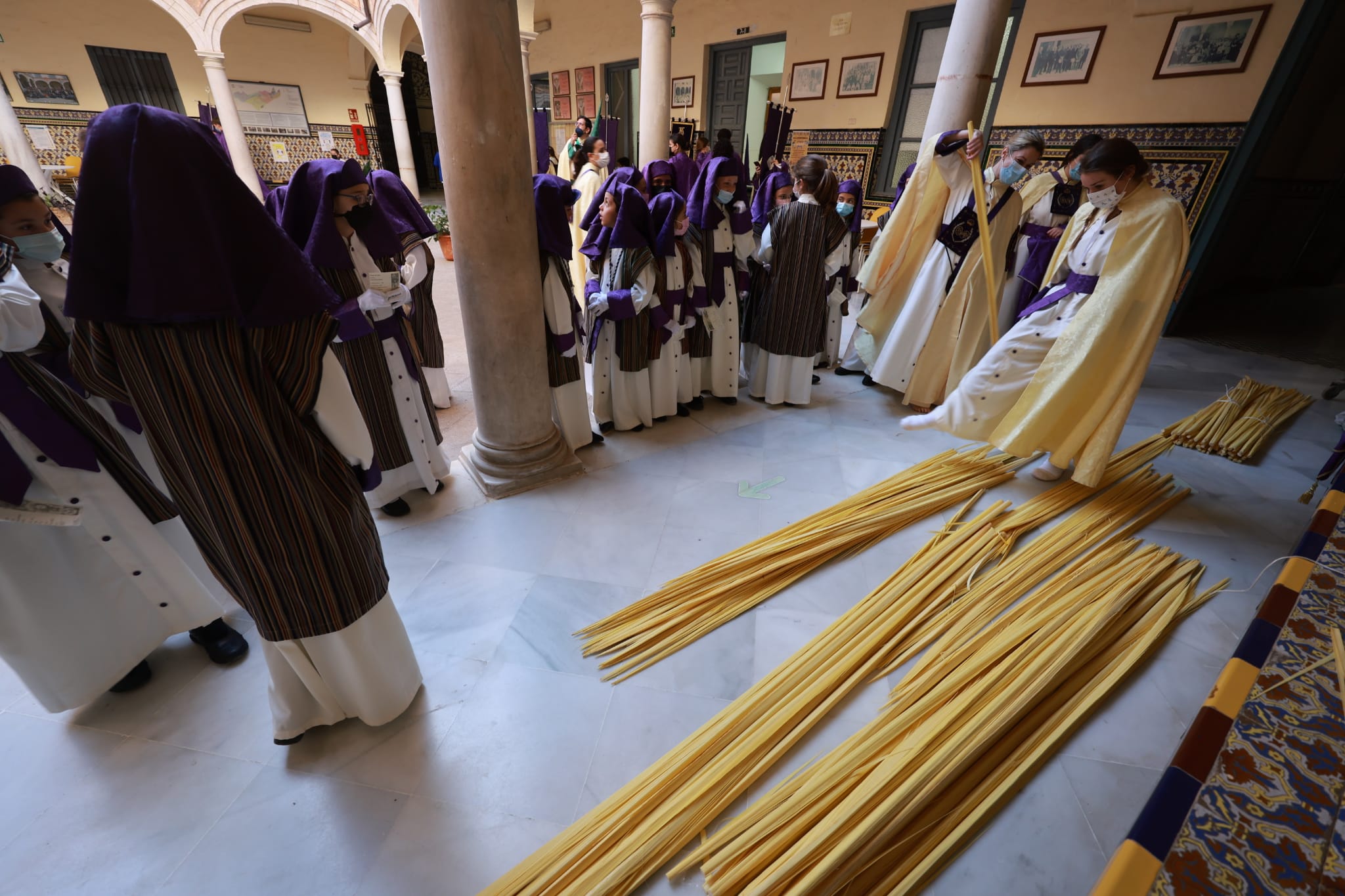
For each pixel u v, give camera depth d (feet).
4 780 4.95
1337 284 23.67
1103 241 7.97
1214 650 6.29
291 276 3.61
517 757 5.19
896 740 5.09
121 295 3.26
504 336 8.37
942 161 10.62
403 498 8.94
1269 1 13.99
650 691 5.84
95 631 5.36
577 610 6.86
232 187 3.36
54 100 33.04
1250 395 12.46
